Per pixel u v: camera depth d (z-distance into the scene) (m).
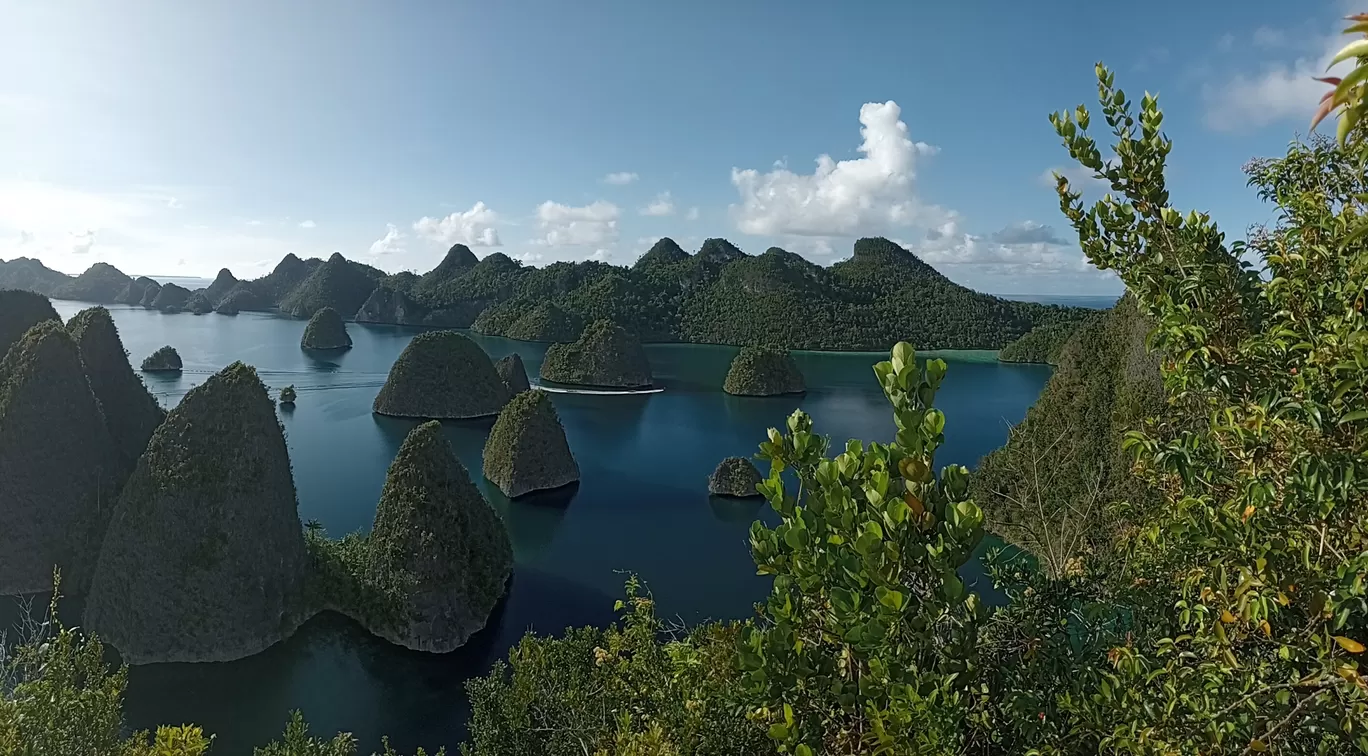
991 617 6.43
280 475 31.62
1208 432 4.77
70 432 35.31
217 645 28.47
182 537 28.55
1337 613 3.75
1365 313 3.97
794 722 4.89
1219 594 4.36
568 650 15.06
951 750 4.22
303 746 13.08
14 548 33.28
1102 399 34.31
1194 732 4.20
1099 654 5.74
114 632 28.20
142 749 10.37
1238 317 4.56
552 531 45.38
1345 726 3.73
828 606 4.90
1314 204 4.94
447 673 28.70
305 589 31.53
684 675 10.10
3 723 8.41
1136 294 4.93
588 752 11.03
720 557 41.41
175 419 30.34
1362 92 2.28
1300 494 3.89
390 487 31.89
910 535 4.46
